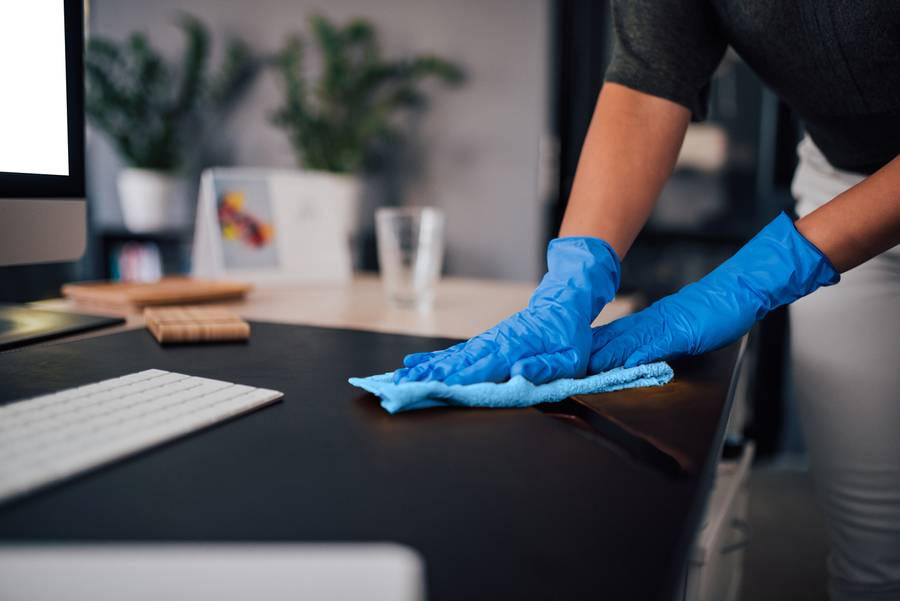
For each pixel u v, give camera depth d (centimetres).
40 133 66
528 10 258
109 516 29
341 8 290
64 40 68
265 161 315
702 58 71
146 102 314
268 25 305
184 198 331
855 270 80
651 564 25
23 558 22
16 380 51
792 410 218
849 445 82
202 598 21
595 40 249
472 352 51
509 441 39
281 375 55
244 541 27
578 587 23
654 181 70
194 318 72
